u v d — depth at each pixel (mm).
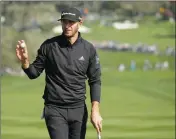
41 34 65875
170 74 82000
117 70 86438
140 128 36250
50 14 69000
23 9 66312
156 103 57219
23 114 44844
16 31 62000
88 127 34250
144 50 97188
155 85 73562
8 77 68875
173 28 110875
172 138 30828
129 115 46312
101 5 116312
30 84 67688
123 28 115938
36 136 30969
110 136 31531
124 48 98625
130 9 118188
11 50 58188
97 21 116188
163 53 94375
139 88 70500
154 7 116562
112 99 61031
